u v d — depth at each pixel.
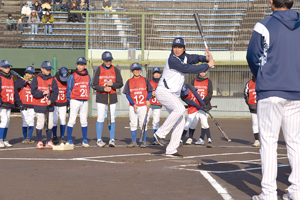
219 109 28.69
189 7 35.78
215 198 6.43
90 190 6.93
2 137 13.10
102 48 29.97
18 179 7.82
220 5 35.69
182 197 6.48
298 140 6.12
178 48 9.99
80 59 13.05
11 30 30.62
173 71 10.12
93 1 34.22
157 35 32.59
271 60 5.89
